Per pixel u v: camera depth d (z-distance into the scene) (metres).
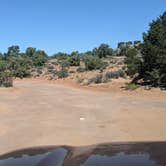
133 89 34.88
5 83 43.19
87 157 3.10
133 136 12.93
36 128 15.27
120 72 48.25
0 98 30.02
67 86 48.59
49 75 73.25
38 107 23.23
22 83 58.59
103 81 45.00
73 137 13.09
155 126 14.91
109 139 12.52
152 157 2.89
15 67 78.62
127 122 16.19
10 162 3.25
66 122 16.70
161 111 19.67
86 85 45.91
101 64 67.75
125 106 22.67
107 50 96.75
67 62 84.19
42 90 40.44
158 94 30.20
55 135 13.59
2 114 20.06
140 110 20.36
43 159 3.24
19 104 25.19
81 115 18.95
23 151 3.66
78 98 29.42
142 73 39.28
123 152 3.12
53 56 112.75
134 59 40.50
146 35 37.97
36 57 99.75
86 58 92.38
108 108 21.88
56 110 21.44
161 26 37.22
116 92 34.94
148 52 37.03
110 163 2.82
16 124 16.52
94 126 15.33
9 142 12.59
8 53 116.81
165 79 34.59
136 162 2.77
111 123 16.03
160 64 35.00
